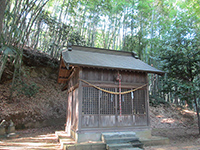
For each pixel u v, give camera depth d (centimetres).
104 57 718
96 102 593
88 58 642
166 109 1372
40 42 1684
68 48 714
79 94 569
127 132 590
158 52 907
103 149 518
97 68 611
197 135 779
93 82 596
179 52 755
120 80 625
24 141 656
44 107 1140
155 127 1055
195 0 1148
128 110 631
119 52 827
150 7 1559
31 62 1320
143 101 666
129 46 1447
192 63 759
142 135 621
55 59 1462
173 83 772
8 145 573
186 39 761
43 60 1390
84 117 563
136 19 1504
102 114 590
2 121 806
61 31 1434
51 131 905
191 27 779
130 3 1459
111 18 1532
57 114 1166
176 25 815
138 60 793
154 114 1266
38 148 536
